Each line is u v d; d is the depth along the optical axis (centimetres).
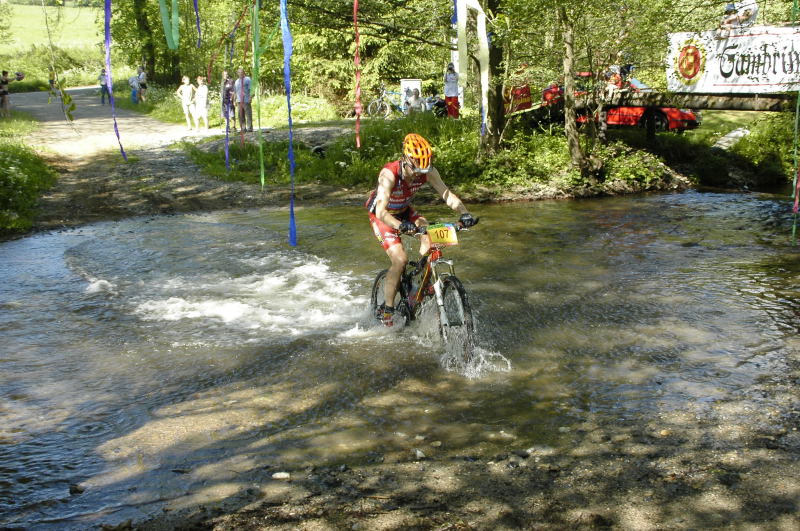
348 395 437
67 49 4297
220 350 516
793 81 1105
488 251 823
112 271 739
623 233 926
